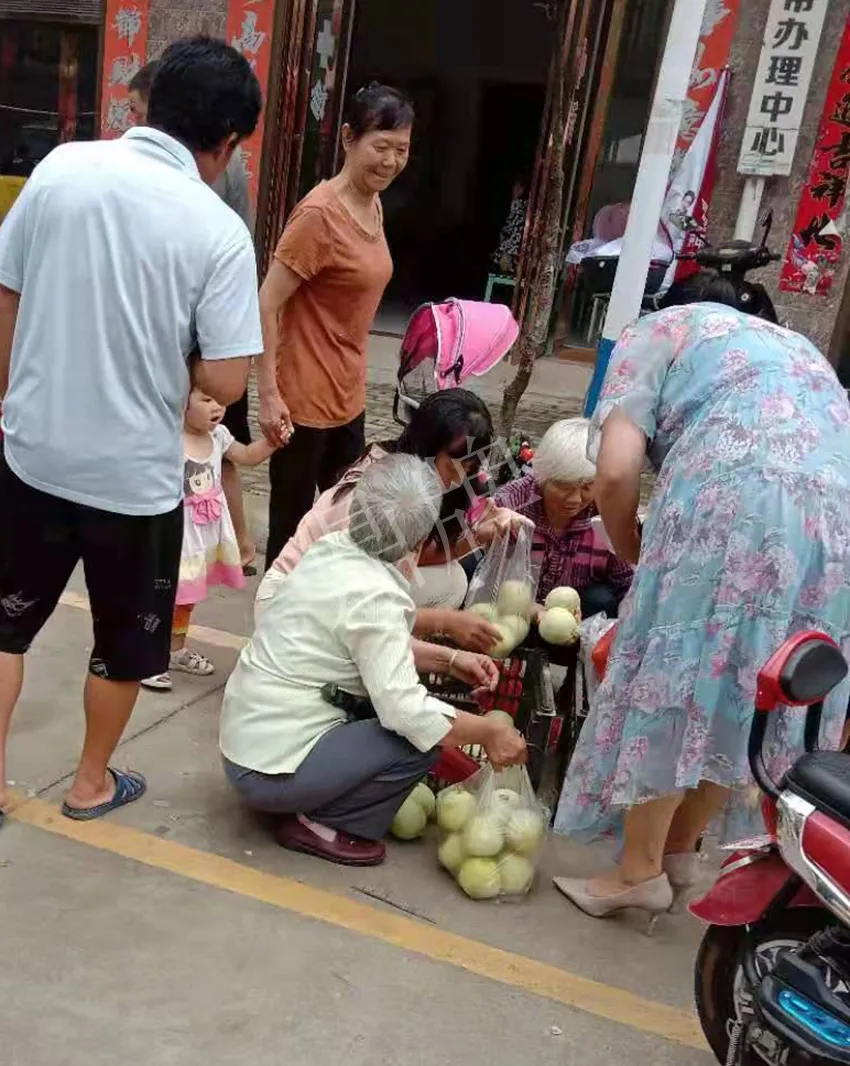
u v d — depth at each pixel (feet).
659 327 7.54
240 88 7.31
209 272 7.28
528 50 42.39
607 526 7.71
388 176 10.87
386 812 8.34
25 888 7.54
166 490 7.68
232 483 13.56
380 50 43.91
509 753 8.03
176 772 9.37
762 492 6.89
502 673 9.29
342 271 10.99
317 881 8.14
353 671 8.18
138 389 7.34
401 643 7.90
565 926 8.03
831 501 6.96
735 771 7.20
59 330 7.23
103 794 8.57
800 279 25.63
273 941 7.36
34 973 6.73
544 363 29.99
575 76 17.43
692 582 7.06
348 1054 6.43
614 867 8.89
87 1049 6.20
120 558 7.68
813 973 5.72
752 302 8.38
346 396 11.70
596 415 7.75
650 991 7.41
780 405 7.04
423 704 7.84
